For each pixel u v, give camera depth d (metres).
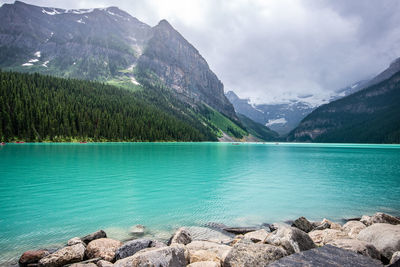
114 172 29.28
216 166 37.97
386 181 26.42
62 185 21.39
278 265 5.16
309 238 8.52
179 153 64.44
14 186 20.67
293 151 90.00
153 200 17.53
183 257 7.45
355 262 5.32
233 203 17.14
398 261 5.43
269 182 25.19
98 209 14.99
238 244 7.43
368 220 12.48
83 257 8.49
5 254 8.95
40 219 12.95
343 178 28.22
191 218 13.94
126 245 8.64
